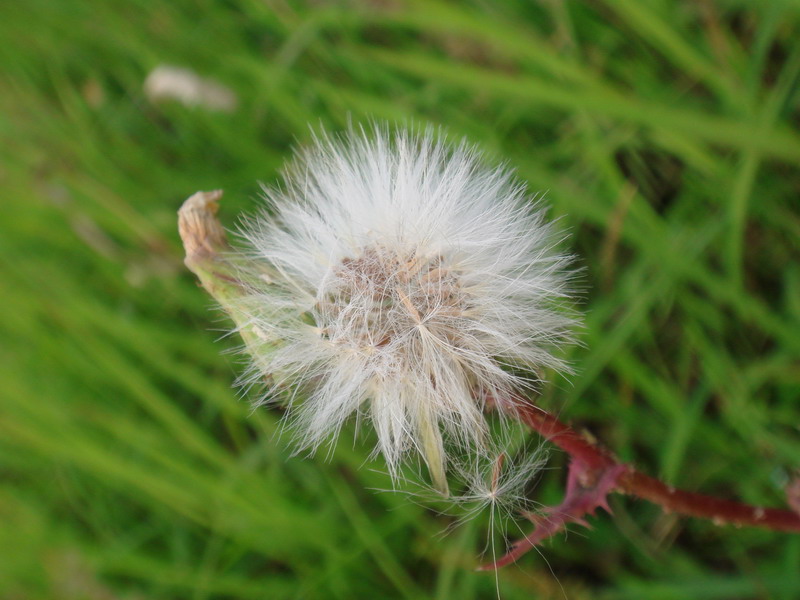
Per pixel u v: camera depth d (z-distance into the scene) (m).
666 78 0.12
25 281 0.13
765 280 0.11
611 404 0.11
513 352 0.07
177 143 0.13
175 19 0.14
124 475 0.12
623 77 0.12
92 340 0.12
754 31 0.11
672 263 0.11
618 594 0.11
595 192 0.11
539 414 0.07
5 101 0.14
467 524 0.11
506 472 0.07
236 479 0.12
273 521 0.11
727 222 0.11
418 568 0.11
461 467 0.07
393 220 0.07
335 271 0.07
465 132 0.12
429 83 0.12
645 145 0.12
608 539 0.11
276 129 0.13
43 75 0.14
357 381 0.07
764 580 0.10
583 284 0.11
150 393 0.12
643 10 0.11
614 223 0.11
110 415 0.12
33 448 0.13
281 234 0.08
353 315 0.07
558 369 0.07
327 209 0.08
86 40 0.14
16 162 0.13
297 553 0.12
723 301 0.11
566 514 0.07
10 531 0.13
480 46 0.12
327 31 0.13
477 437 0.07
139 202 0.13
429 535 0.11
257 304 0.07
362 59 0.12
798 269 0.11
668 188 0.12
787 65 0.11
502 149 0.12
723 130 0.11
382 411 0.07
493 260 0.07
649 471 0.11
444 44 0.13
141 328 0.12
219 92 0.13
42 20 0.14
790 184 0.11
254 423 0.12
